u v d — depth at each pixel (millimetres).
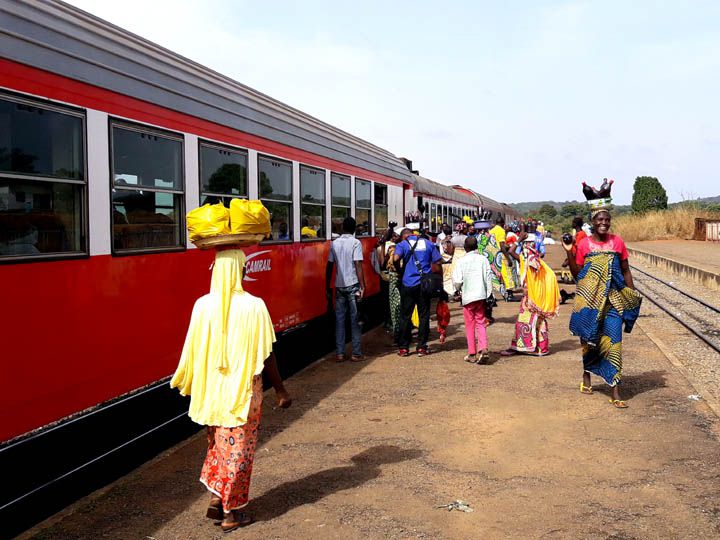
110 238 4797
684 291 18703
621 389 7172
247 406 3770
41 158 4184
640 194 59531
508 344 9961
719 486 4551
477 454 5227
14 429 3926
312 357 9398
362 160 11547
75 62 4516
